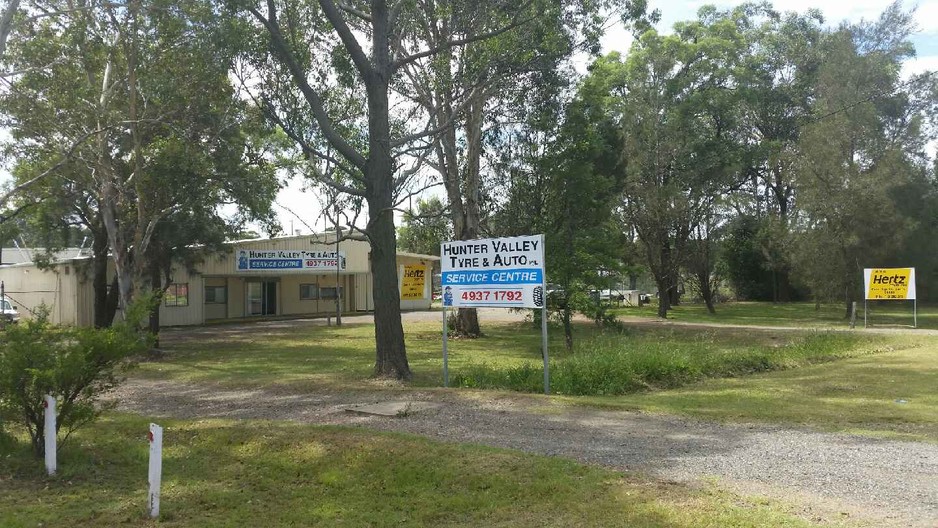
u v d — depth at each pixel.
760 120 49.88
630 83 38.34
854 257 33.34
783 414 9.63
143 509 5.97
